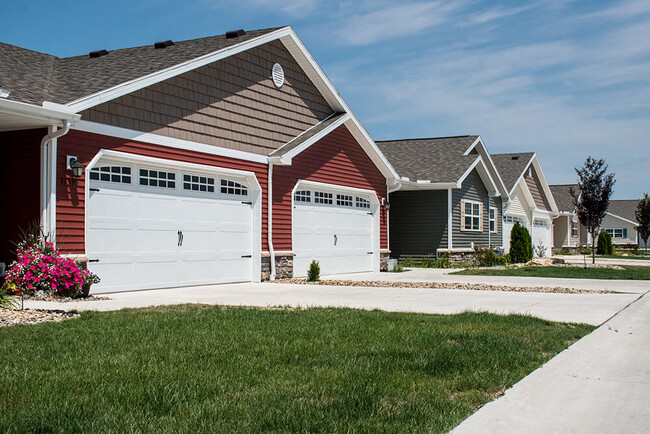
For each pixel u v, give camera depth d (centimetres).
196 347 641
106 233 1174
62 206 1077
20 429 384
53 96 1091
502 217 2953
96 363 562
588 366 607
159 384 487
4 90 975
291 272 1656
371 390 481
